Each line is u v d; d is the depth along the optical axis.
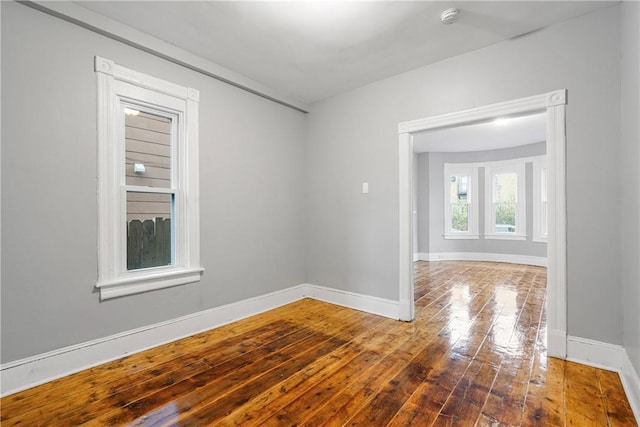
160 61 2.67
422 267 6.23
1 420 1.64
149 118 2.68
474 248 7.16
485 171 7.05
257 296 3.47
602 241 2.19
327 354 2.42
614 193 2.15
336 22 2.35
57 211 2.12
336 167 3.79
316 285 4.01
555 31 2.37
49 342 2.08
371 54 2.83
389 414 1.69
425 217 7.28
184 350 2.50
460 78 2.84
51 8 2.04
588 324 2.24
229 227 3.21
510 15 2.27
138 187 2.57
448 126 2.94
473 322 3.11
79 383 2.00
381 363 2.26
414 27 2.42
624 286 2.06
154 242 2.71
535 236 6.41
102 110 2.32
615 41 2.14
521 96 2.52
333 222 3.83
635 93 1.77
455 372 2.12
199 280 2.93
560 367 2.18
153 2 2.12
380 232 3.40
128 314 2.46
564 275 2.31
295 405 1.77
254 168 3.47
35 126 2.04
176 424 1.61
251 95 3.44
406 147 3.18
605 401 1.78
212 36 2.55
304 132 4.13
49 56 2.09
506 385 1.96
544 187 6.28
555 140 2.35
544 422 1.61
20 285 1.98
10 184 1.95
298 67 3.09
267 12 2.23
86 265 2.25
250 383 2.00
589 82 2.24
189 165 2.86
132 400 1.82
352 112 3.63
